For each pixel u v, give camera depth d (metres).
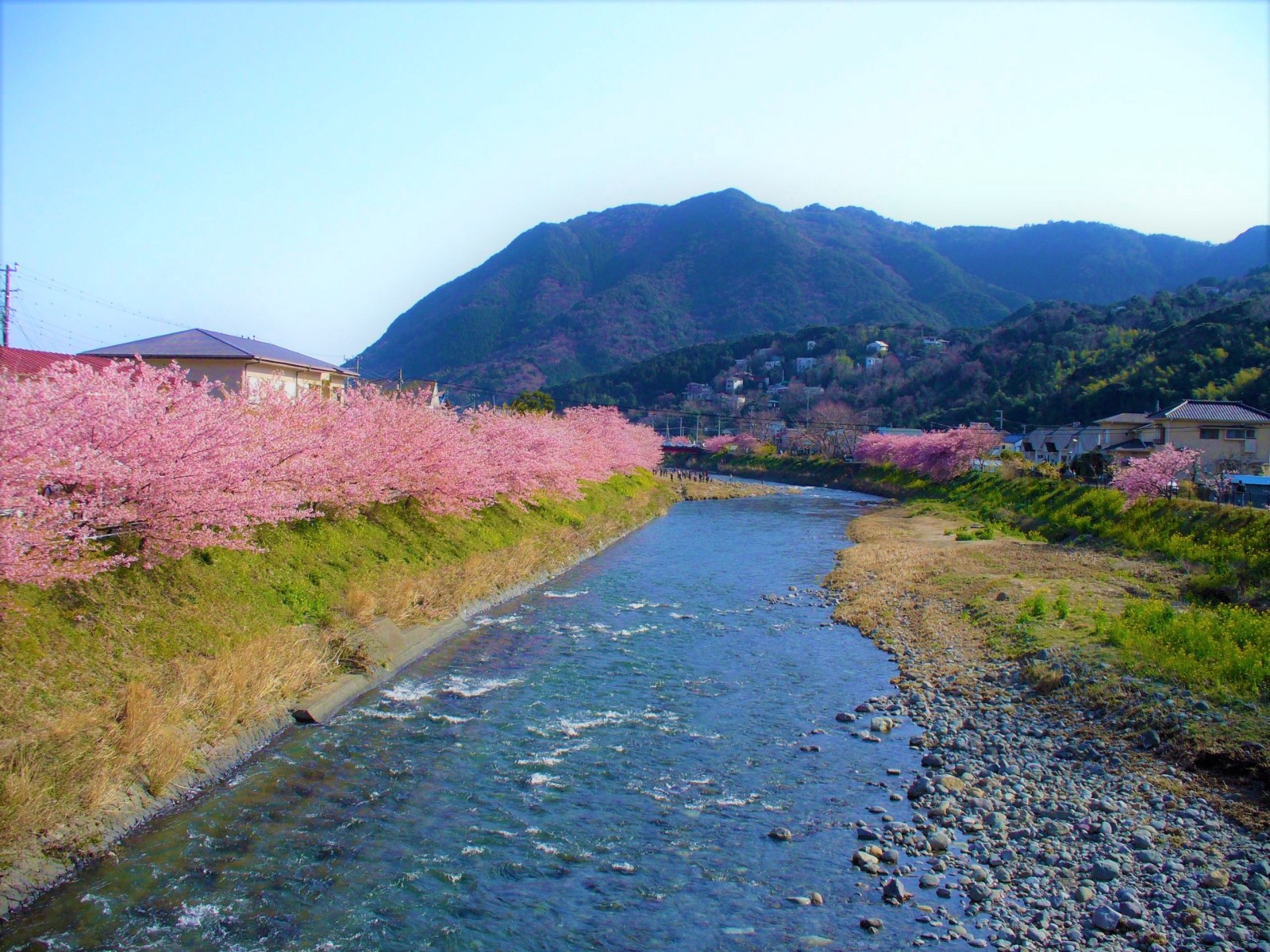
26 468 9.81
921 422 102.19
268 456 15.19
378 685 15.33
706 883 8.93
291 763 11.70
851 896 8.66
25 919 7.82
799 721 14.05
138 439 12.10
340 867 9.06
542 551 28.62
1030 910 8.30
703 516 51.25
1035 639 17.22
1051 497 39.59
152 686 11.33
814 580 27.73
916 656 17.86
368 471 19.92
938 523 42.75
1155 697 13.02
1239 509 27.28
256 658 13.19
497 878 8.95
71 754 9.43
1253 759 10.79
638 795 11.09
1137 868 8.91
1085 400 77.62
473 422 30.48
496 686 15.55
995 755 12.30
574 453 39.41
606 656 17.84
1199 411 49.69
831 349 155.38
